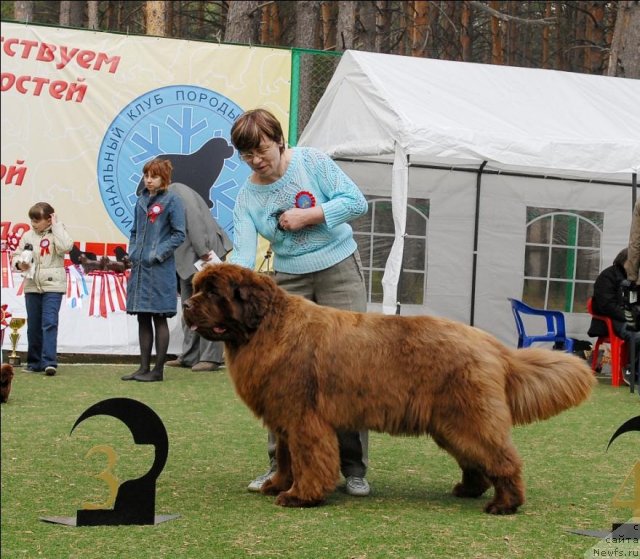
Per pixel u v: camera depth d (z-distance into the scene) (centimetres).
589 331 1120
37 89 1134
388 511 504
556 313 1209
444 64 1107
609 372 1196
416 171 1247
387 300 946
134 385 966
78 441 678
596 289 1097
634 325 993
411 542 443
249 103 1208
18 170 1132
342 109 1089
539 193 1294
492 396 491
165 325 1008
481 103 1059
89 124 1152
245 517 486
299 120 1227
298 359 498
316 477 505
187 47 1184
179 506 509
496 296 1289
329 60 1230
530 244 1298
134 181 1171
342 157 1109
